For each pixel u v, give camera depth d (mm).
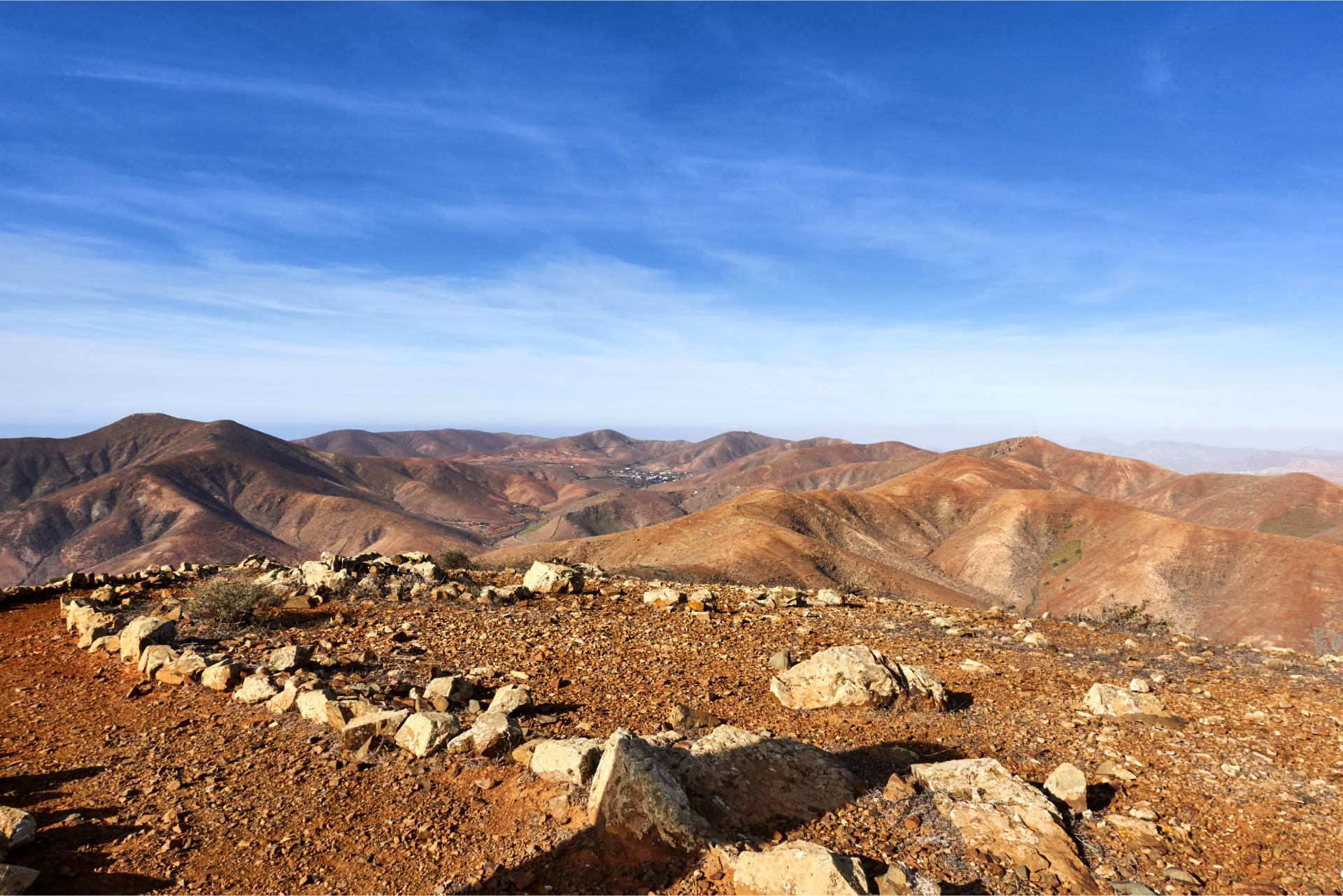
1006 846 5605
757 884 4949
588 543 167250
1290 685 10383
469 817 6027
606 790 5793
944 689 9586
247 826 5949
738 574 114875
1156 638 14328
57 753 7422
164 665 9766
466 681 8984
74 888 5047
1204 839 5969
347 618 13188
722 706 9078
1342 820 6230
